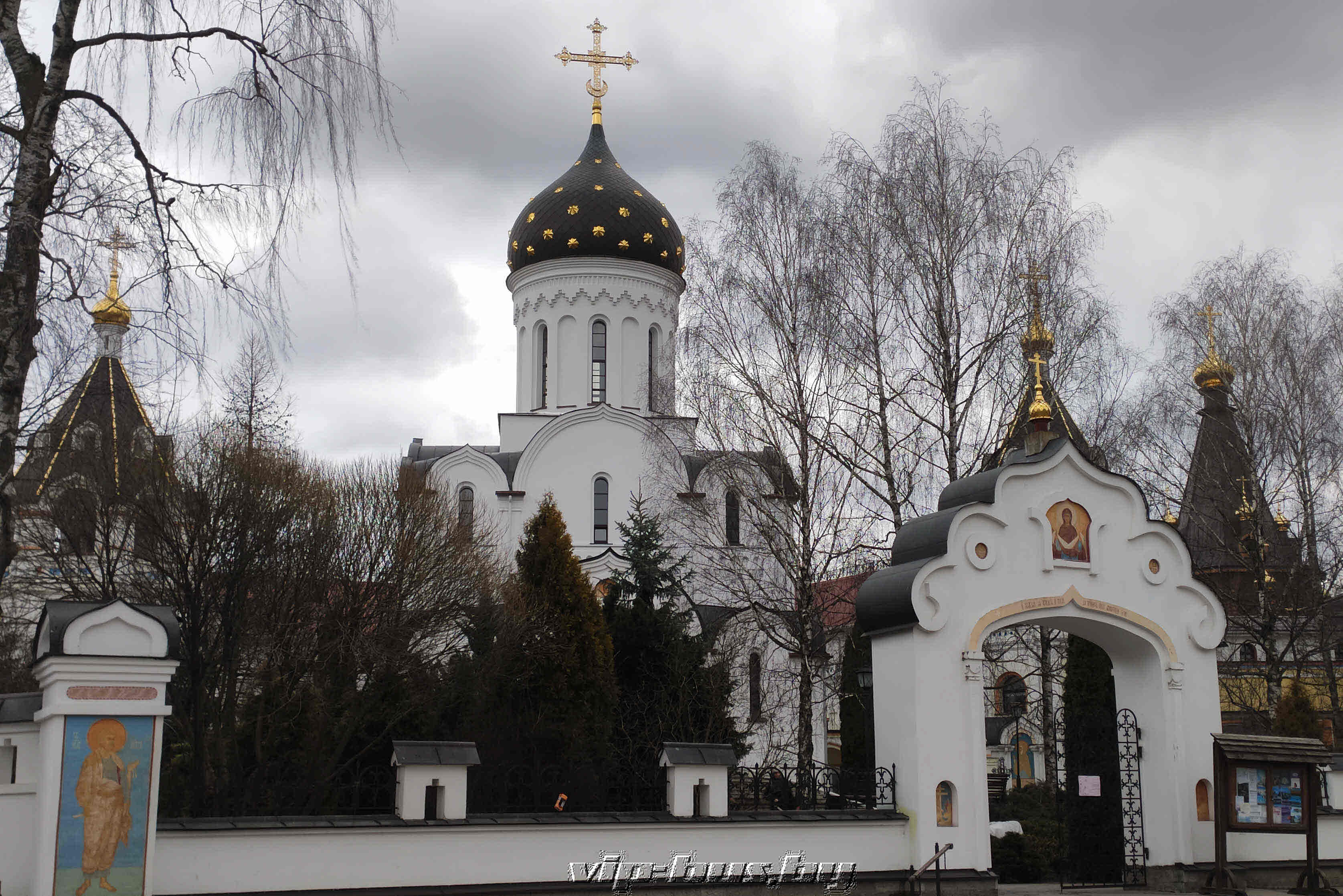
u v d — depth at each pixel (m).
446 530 28.88
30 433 13.52
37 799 12.24
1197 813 18.23
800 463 26.11
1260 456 31.84
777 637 27.20
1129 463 32.66
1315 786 17.94
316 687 23.89
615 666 26.19
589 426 44.44
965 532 17.61
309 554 25.45
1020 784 34.09
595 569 42.09
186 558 23.67
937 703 17.11
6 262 11.35
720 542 31.23
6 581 24.64
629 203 47.75
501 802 18.81
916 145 26.64
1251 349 32.69
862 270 26.33
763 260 26.78
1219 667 32.75
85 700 12.14
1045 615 17.92
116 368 14.33
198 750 21.42
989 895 16.70
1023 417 25.81
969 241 26.12
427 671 25.98
